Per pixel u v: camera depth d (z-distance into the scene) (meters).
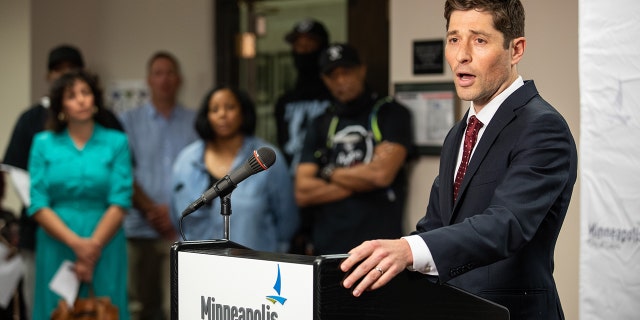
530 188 1.83
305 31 4.61
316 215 4.25
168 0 5.27
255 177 4.19
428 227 2.19
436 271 1.70
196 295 1.86
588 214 2.55
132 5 5.37
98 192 4.09
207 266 1.83
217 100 4.19
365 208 4.11
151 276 4.95
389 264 1.64
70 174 4.05
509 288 2.00
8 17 5.86
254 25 5.07
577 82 3.81
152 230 4.93
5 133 5.91
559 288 3.86
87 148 4.11
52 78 4.73
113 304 4.11
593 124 2.53
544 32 3.88
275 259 1.68
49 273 4.07
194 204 2.08
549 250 2.01
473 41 1.96
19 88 5.87
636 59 2.46
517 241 1.77
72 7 5.52
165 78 5.00
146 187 4.98
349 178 4.09
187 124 5.09
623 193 2.49
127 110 5.16
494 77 1.96
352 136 4.16
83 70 4.16
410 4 4.29
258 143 4.30
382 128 4.13
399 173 4.16
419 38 4.27
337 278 1.61
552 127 1.91
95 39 5.47
